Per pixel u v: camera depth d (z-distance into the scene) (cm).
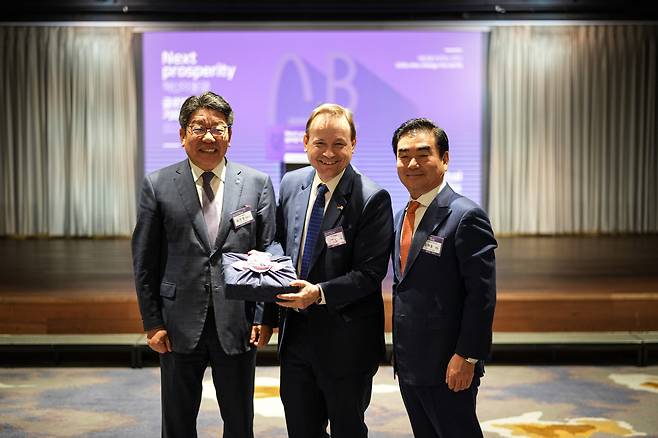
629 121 905
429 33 879
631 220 914
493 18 856
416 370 240
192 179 264
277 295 236
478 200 908
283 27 864
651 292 498
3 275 589
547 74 896
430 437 248
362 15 849
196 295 258
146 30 875
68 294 496
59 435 337
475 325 230
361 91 880
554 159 906
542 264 648
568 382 419
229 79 880
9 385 414
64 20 859
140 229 262
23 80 888
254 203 268
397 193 890
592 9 859
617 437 333
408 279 242
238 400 266
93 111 891
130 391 403
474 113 895
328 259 249
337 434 255
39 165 897
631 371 442
